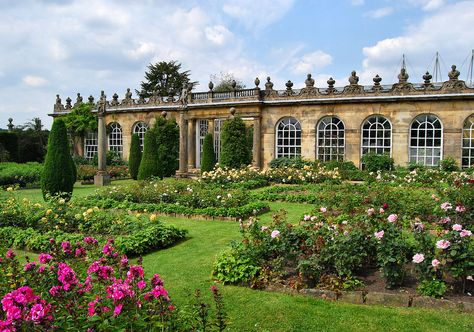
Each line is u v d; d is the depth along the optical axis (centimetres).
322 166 2717
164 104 3828
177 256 905
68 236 973
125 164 3934
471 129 2659
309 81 3105
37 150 4722
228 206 1457
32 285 493
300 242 744
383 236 652
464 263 598
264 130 3291
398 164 2848
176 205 1470
